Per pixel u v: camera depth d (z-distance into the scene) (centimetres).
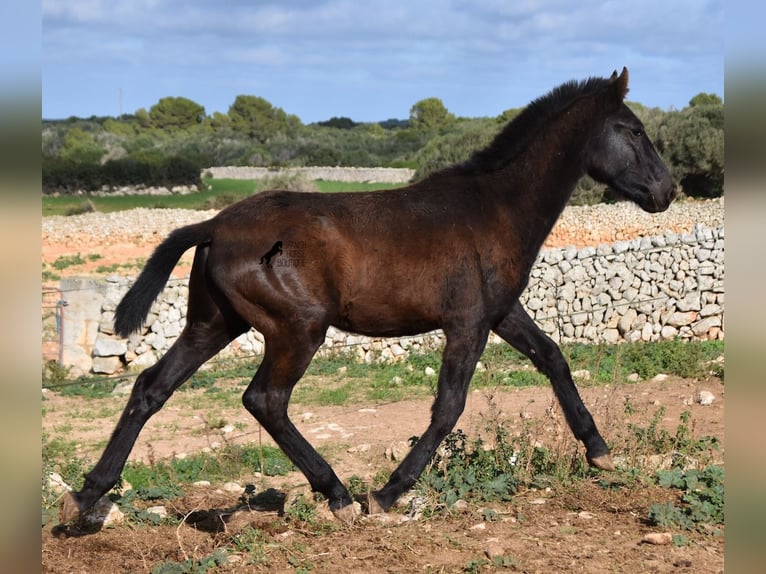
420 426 823
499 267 523
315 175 5412
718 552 435
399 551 444
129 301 486
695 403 867
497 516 502
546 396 923
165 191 4584
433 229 507
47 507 530
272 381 491
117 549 472
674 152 3344
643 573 409
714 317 1198
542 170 539
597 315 1223
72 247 2530
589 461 573
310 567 428
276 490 604
